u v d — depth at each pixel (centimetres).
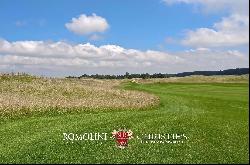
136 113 4178
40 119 3766
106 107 4819
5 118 3897
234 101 5969
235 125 3428
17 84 6575
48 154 2292
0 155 2317
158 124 3328
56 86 6662
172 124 3334
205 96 6900
